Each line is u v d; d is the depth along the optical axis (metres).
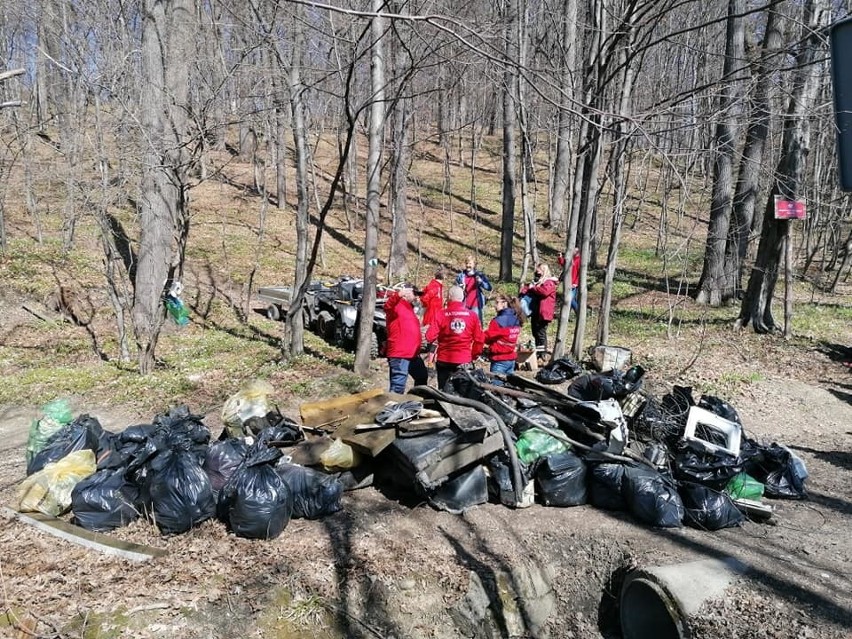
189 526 5.10
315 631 4.33
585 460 6.03
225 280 17.56
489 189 33.31
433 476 5.52
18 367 10.41
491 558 5.14
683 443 6.10
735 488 5.82
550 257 23.52
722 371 10.96
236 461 5.54
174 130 10.01
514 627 4.88
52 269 14.88
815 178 17.95
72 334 12.20
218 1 9.88
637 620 4.84
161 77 10.88
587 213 9.98
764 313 13.94
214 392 9.08
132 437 5.72
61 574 4.50
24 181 21.22
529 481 5.96
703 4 11.50
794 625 4.21
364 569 4.83
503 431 5.91
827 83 9.01
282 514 5.13
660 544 5.25
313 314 13.78
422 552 5.14
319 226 9.34
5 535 4.96
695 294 17.39
